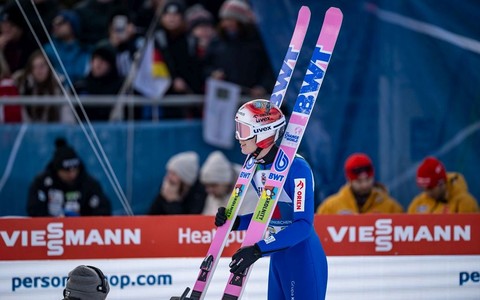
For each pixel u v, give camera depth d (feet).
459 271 57.16
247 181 46.16
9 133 77.77
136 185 80.07
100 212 73.92
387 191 77.82
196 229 56.44
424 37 81.61
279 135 45.42
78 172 73.20
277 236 43.21
